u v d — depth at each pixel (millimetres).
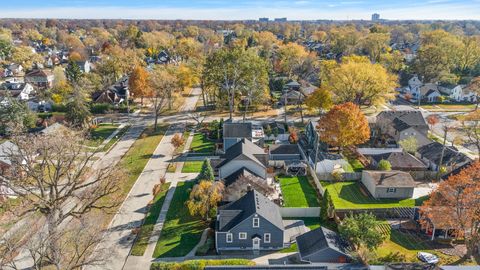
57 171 32312
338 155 57594
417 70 117875
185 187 50375
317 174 53031
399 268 31047
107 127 77375
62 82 94625
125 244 37812
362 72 72875
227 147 62750
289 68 125000
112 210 44188
